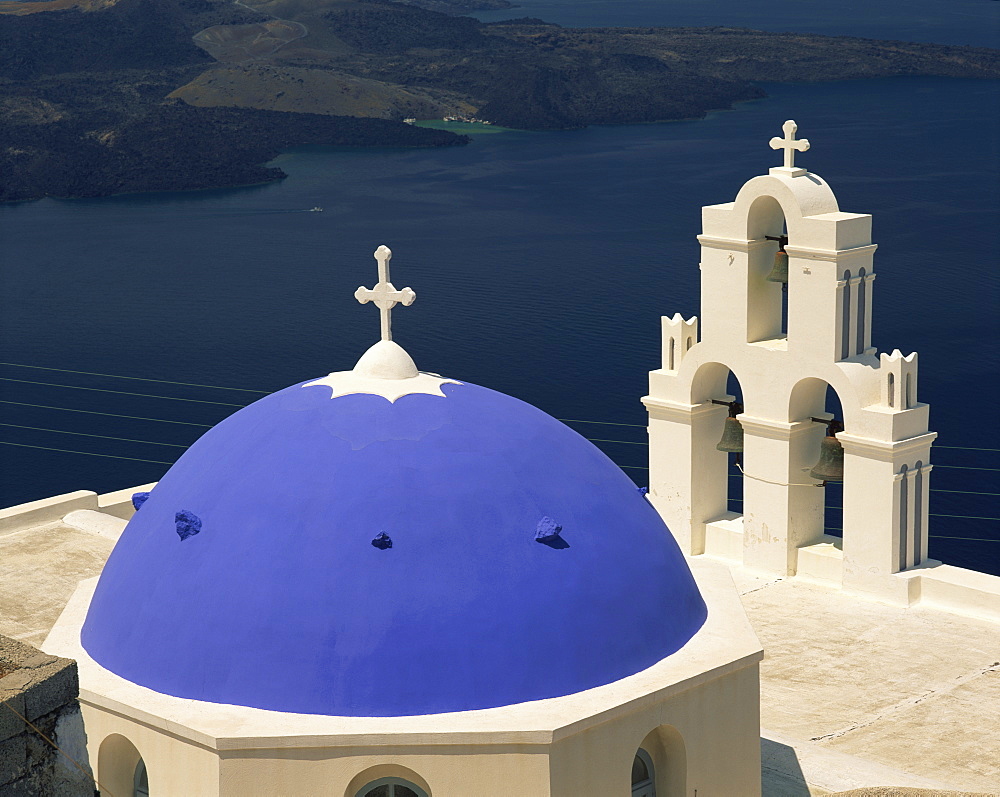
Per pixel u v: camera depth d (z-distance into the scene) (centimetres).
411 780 1180
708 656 1309
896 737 1739
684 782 1294
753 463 2248
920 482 2133
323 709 1182
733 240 2202
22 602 2233
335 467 1279
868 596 2144
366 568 1218
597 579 1283
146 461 7094
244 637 1212
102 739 1242
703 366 2298
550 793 1161
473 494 1271
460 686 1191
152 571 1299
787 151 2172
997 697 1833
